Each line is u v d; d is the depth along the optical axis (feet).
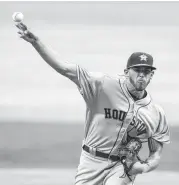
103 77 79.46
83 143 84.58
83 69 78.59
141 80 78.18
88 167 83.15
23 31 72.38
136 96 80.94
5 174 155.12
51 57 75.20
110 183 81.92
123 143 82.53
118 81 79.97
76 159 185.26
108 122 81.00
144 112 81.41
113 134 81.41
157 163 84.07
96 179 83.25
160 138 83.61
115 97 79.92
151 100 82.69
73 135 221.05
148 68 78.54
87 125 83.05
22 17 71.87
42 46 73.87
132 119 81.05
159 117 82.74
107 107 80.38
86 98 79.77
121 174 82.28
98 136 81.92
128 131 81.92
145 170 82.74
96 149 82.58
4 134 217.77
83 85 78.28
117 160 83.10
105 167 82.64
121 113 80.53
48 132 224.33
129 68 79.15
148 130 82.33
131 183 84.12
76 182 84.23
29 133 221.25
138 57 78.28
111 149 82.28
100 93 79.56
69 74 77.46
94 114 81.51
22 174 156.04
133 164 82.79
